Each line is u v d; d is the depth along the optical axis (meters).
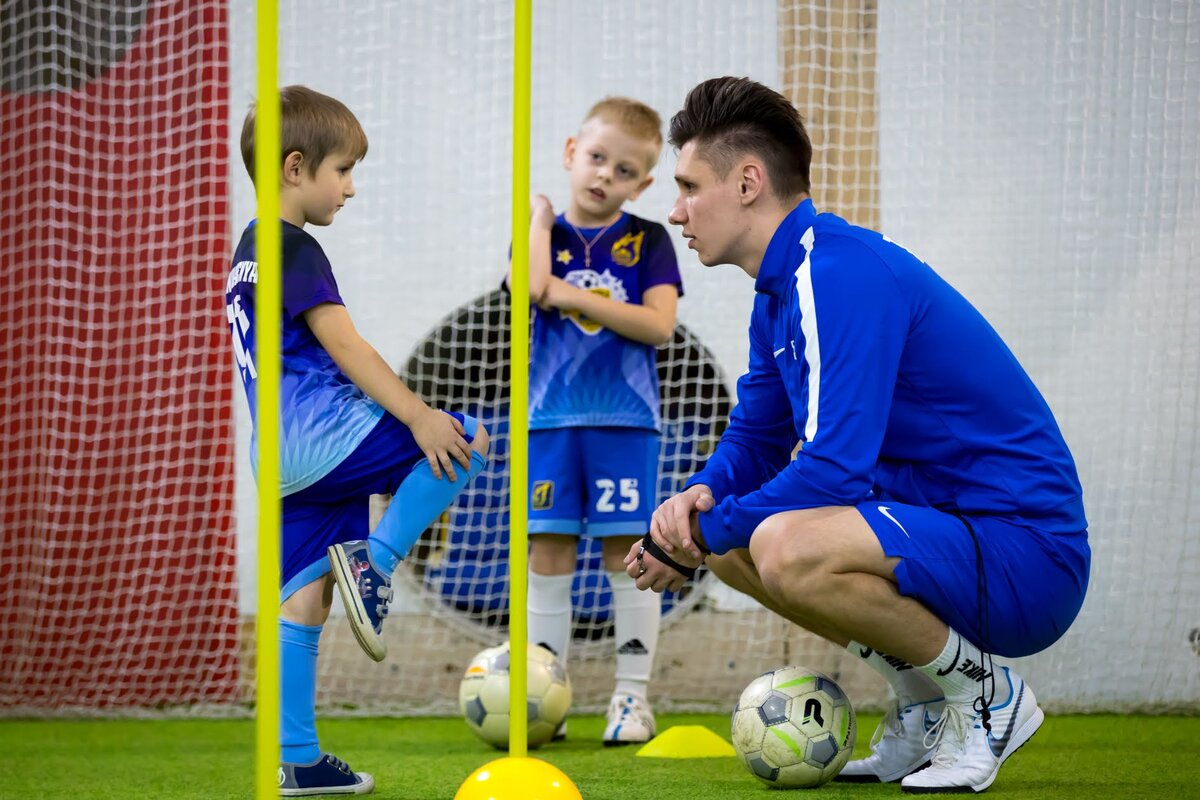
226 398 7.06
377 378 3.63
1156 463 6.32
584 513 5.40
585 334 5.34
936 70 6.72
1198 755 4.53
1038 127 6.61
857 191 6.71
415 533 3.64
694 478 4.12
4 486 6.94
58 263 7.10
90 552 6.96
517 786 2.90
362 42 7.31
